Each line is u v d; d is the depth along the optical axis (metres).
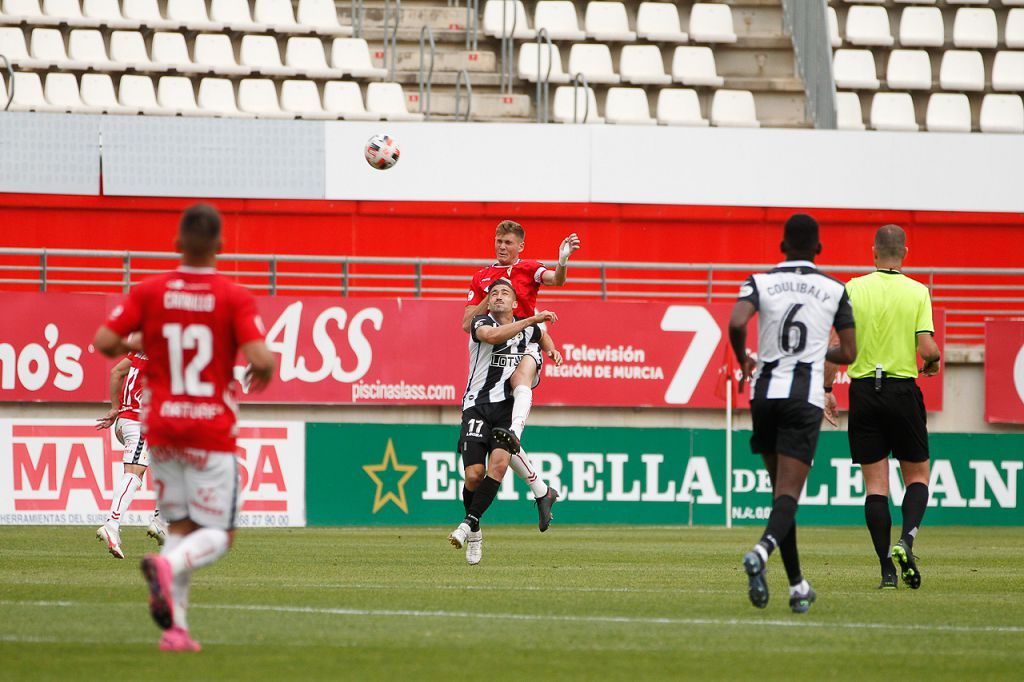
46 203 65.69
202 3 79.88
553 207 68.69
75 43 76.56
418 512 56.91
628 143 68.94
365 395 58.31
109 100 75.00
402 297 63.62
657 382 60.19
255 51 78.75
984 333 63.25
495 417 35.25
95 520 54.03
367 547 43.56
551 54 77.69
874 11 84.81
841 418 60.00
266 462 55.50
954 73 83.94
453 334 58.78
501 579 32.09
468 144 68.19
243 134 67.12
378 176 67.75
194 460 18.77
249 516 55.34
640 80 81.19
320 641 20.97
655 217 69.12
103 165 66.12
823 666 19.41
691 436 58.75
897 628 23.56
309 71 78.25
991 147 70.62
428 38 82.75
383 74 79.31
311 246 67.62
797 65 83.44
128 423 38.66
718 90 81.19
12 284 65.38
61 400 56.38
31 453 53.75
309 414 58.50
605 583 31.31
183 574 19.42
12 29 75.69
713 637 22.05
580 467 58.06
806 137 69.81
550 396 59.72
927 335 30.22
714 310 60.38
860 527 58.72
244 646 20.33
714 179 69.25
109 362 56.66
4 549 41.50
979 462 60.00
